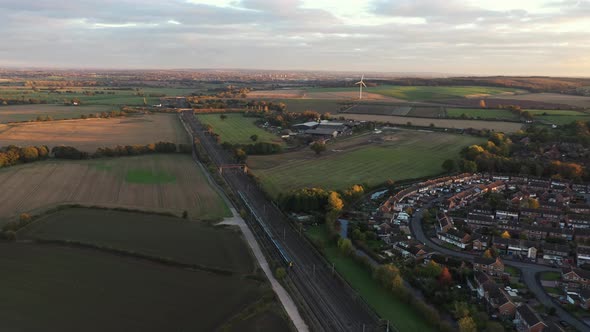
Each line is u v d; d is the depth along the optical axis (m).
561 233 157.25
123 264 127.81
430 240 156.75
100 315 102.25
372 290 120.81
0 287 112.81
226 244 144.62
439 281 122.44
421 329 102.56
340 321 105.56
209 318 102.69
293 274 127.75
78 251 135.12
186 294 112.69
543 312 109.81
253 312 105.31
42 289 112.50
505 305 107.88
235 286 117.56
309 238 152.50
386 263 136.38
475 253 145.62
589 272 124.44
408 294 113.38
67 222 158.38
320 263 135.88
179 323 100.38
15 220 156.75
